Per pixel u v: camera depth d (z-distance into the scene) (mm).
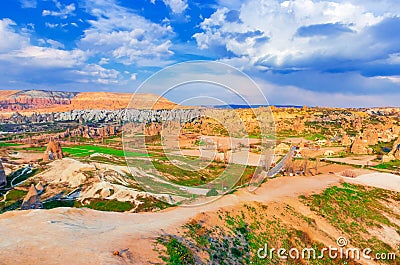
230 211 28234
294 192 40938
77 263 13125
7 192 67000
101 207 50469
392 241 36719
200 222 24547
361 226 37719
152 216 24875
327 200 40781
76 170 73438
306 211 35906
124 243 16578
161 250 17016
